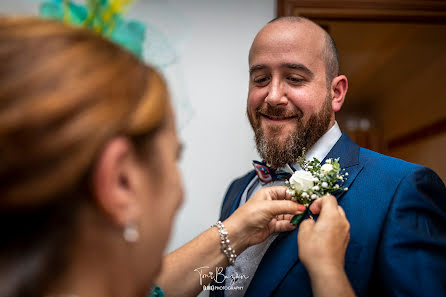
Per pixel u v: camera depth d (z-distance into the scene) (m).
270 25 0.91
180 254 0.83
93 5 0.43
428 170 0.75
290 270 0.74
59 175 0.28
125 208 0.33
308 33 0.87
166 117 0.39
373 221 0.71
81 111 0.29
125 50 0.37
